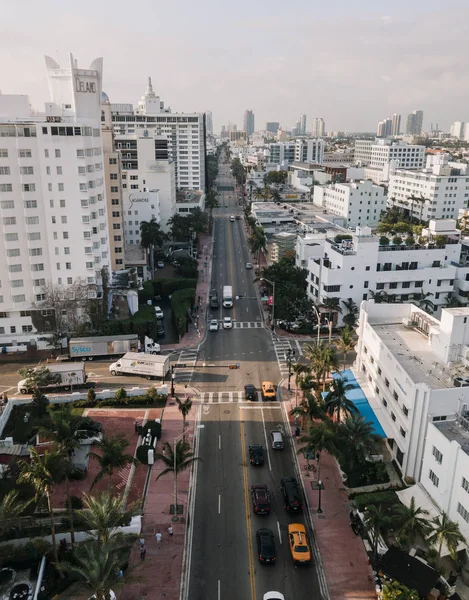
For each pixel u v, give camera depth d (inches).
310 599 1755.7
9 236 3713.1
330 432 2192.4
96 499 1813.5
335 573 1870.1
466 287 4409.5
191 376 3435.0
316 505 2234.3
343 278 4229.8
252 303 4933.6
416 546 1948.8
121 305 4414.4
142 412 2972.4
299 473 2452.0
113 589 1638.8
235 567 1893.5
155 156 7106.3
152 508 2204.7
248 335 4151.1
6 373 3531.0
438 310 4483.3
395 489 2314.2
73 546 1851.6
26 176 3656.5
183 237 7180.1
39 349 3932.1
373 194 7583.7
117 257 5216.5
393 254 4325.8
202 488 2336.4
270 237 6761.8
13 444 2610.7
